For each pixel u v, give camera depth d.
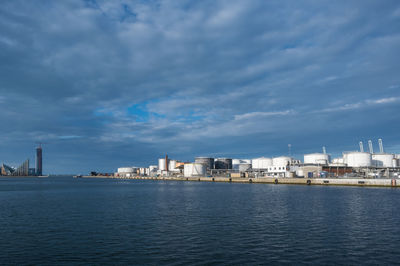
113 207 77.38
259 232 45.22
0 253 34.94
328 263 31.33
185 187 185.25
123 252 35.06
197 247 37.03
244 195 112.31
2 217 60.81
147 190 155.25
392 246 37.47
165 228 48.44
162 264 30.95
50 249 36.44
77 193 135.62
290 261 31.89
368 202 83.31
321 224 51.50
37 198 108.31
